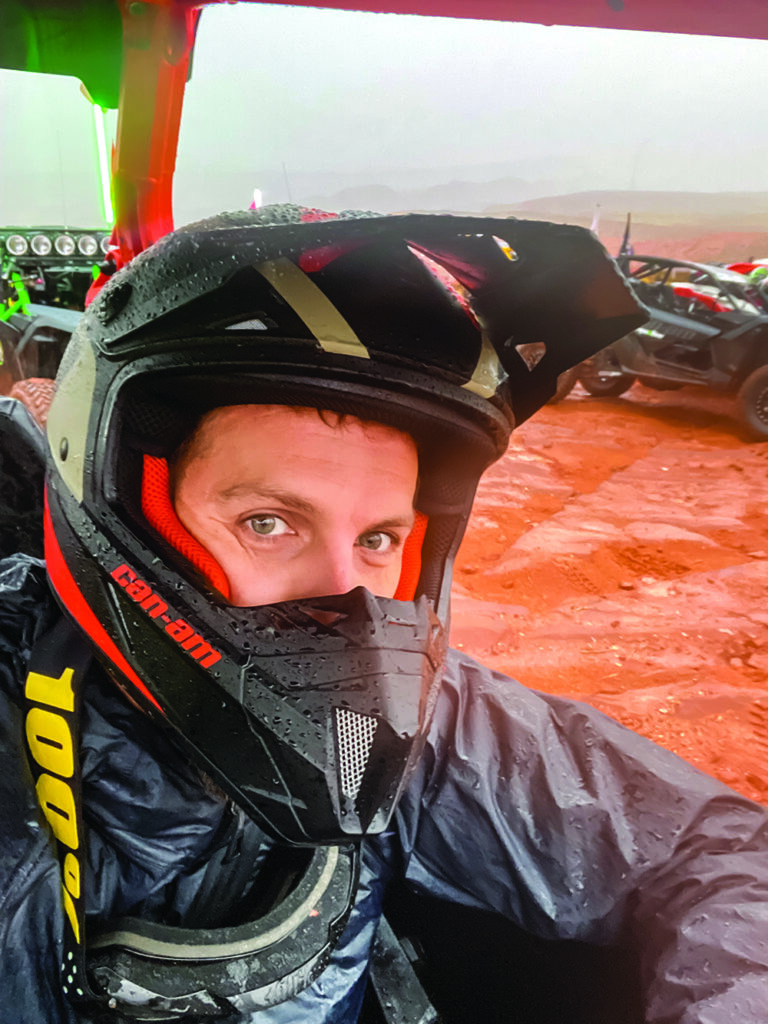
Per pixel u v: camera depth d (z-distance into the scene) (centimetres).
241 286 48
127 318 53
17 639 60
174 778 59
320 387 50
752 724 210
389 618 56
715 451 531
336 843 55
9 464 82
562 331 58
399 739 53
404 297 50
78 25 71
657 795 72
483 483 449
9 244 339
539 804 72
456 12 58
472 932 80
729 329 534
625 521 389
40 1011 52
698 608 289
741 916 62
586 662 247
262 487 54
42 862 53
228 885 62
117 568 54
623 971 70
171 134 70
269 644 54
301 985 57
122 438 54
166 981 54
